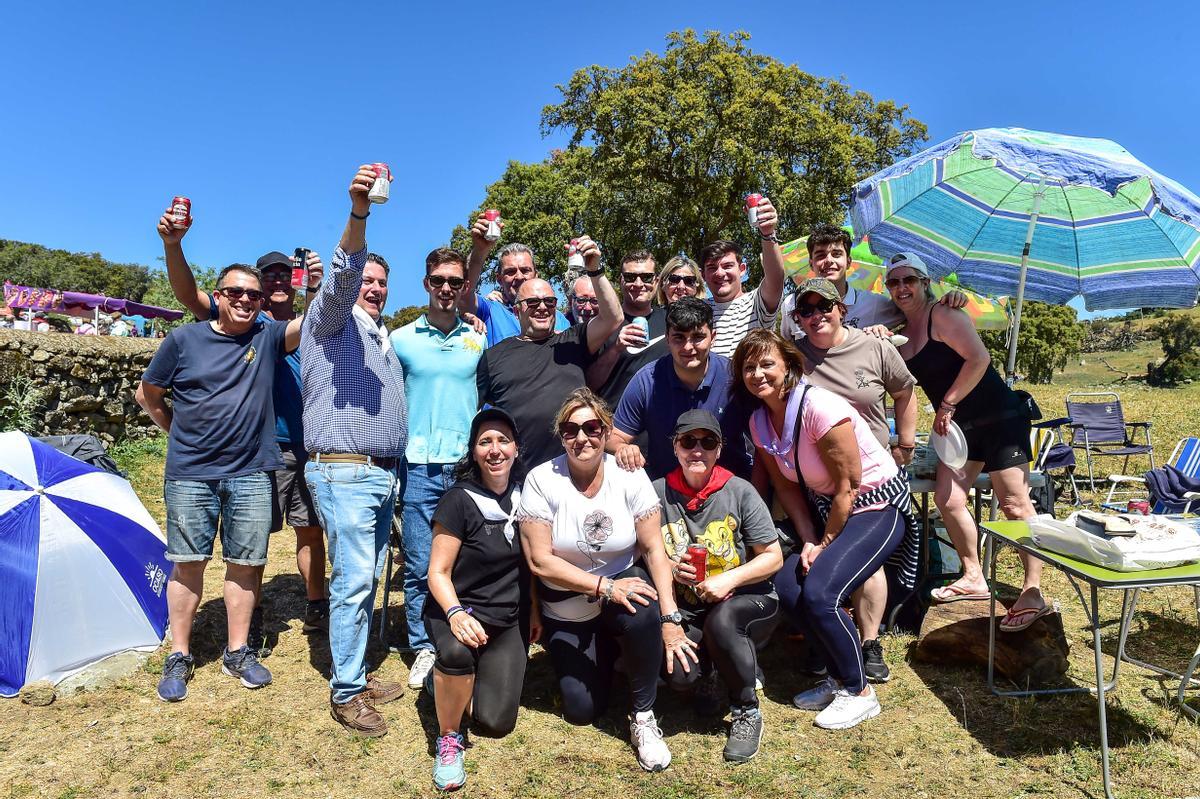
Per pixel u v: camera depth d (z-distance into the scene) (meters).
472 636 2.91
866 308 4.30
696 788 2.87
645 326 3.73
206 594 4.88
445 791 2.84
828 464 3.35
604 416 3.08
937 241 4.60
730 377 3.62
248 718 3.35
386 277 3.82
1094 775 2.89
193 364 3.53
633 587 3.04
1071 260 4.37
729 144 19.33
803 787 2.86
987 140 3.78
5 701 3.46
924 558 4.28
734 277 4.17
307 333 3.44
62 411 8.48
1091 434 8.82
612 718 3.42
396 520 4.39
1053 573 5.27
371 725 3.23
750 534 3.28
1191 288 4.07
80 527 3.82
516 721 3.36
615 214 21.61
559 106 21.42
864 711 3.31
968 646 3.71
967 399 3.93
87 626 3.72
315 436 3.34
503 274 4.82
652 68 20.45
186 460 3.53
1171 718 3.29
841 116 22.30
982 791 2.82
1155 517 3.11
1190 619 4.41
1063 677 3.64
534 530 3.17
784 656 4.06
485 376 3.90
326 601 4.36
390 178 3.06
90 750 3.08
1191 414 13.42
